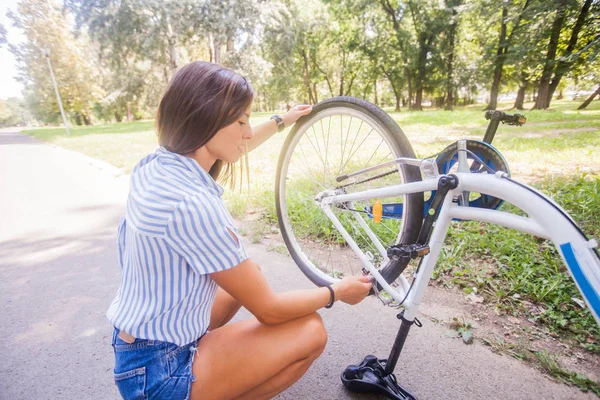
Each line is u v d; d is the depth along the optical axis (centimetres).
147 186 97
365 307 214
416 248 117
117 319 102
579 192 353
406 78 3133
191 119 98
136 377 101
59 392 162
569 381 155
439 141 777
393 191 133
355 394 153
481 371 162
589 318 191
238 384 106
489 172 125
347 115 173
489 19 1931
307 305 113
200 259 94
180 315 101
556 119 1212
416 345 180
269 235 327
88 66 3506
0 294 244
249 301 102
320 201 177
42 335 200
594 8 1490
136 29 2111
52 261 293
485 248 272
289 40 2489
